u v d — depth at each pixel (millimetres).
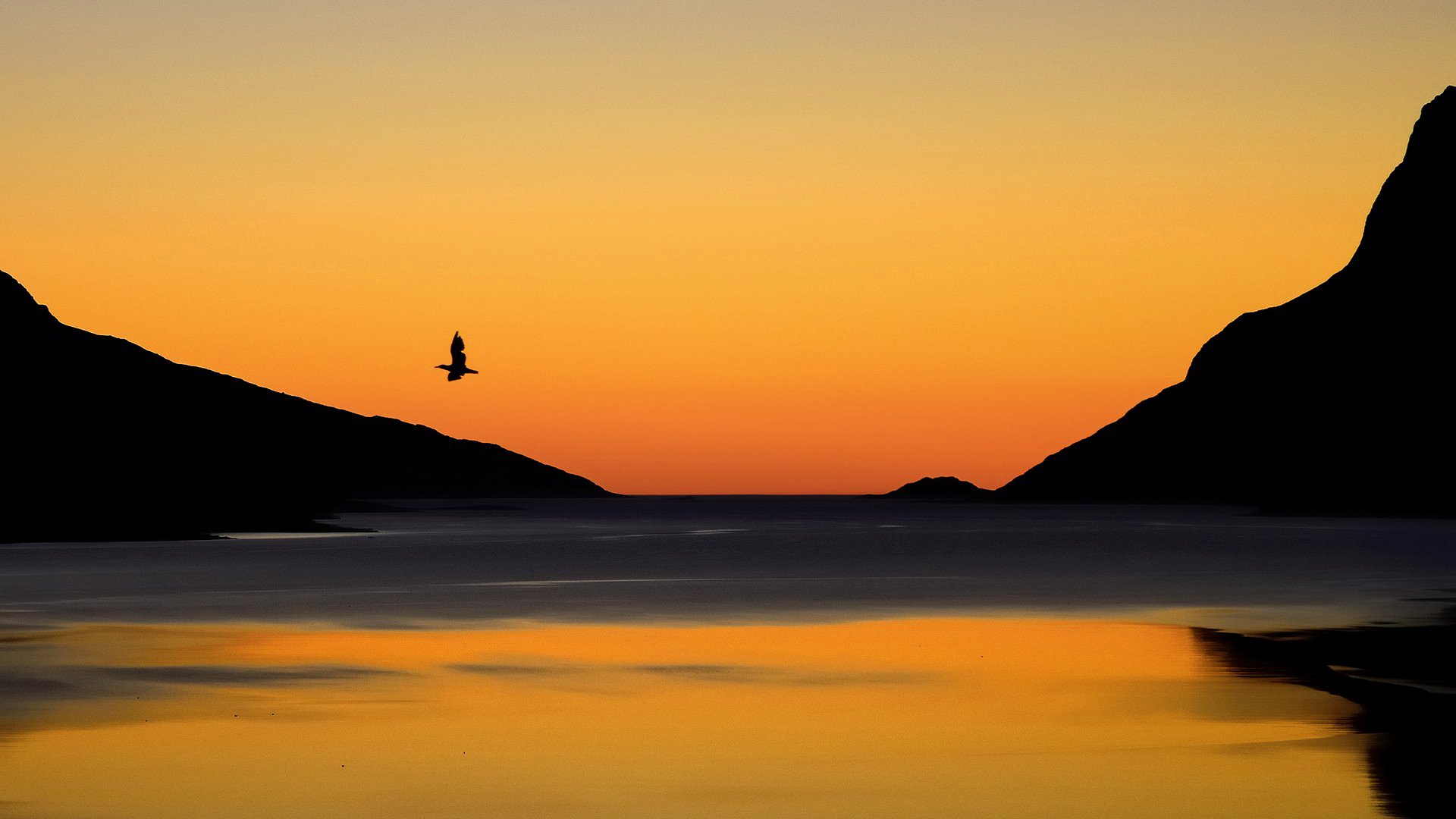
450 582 81438
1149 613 60062
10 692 36531
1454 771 26312
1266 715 32531
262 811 23828
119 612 60438
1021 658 43594
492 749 28969
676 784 25844
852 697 35844
